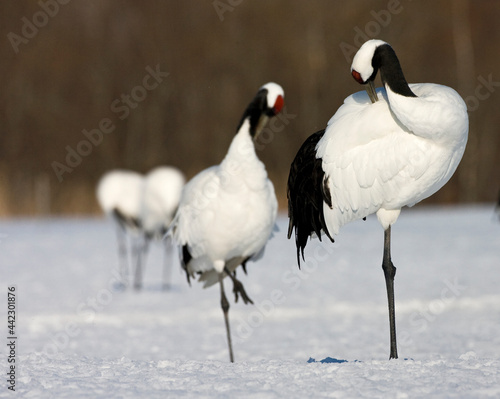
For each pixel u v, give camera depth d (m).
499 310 12.16
